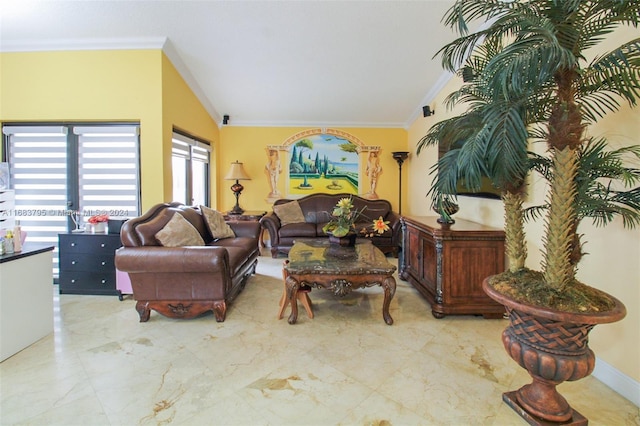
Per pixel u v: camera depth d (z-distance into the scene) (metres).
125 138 3.49
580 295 1.45
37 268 2.27
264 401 1.64
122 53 3.39
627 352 1.71
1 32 3.20
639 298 1.65
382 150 5.66
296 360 2.03
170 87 3.62
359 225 4.97
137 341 2.28
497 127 1.32
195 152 4.62
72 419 1.51
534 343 1.46
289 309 2.89
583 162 1.47
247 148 5.60
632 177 1.41
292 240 4.80
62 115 3.43
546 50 1.15
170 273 2.56
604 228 1.83
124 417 1.52
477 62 1.83
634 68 1.33
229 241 3.58
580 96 1.48
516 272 1.72
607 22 1.34
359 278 2.57
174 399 1.65
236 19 3.11
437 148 4.26
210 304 2.61
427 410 1.59
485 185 3.02
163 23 3.14
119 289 3.12
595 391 1.76
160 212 3.07
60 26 3.14
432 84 4.29
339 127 5.61
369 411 1.58
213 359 2.04
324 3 2.92
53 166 3.53
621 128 1.73
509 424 1.50
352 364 1.99
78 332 2.42
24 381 1.80
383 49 3.55
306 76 4.13
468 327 2.53
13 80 3.42
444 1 2.89
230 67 3.92
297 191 5.65
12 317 2.08
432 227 2.86
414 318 2.70
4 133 3.49
